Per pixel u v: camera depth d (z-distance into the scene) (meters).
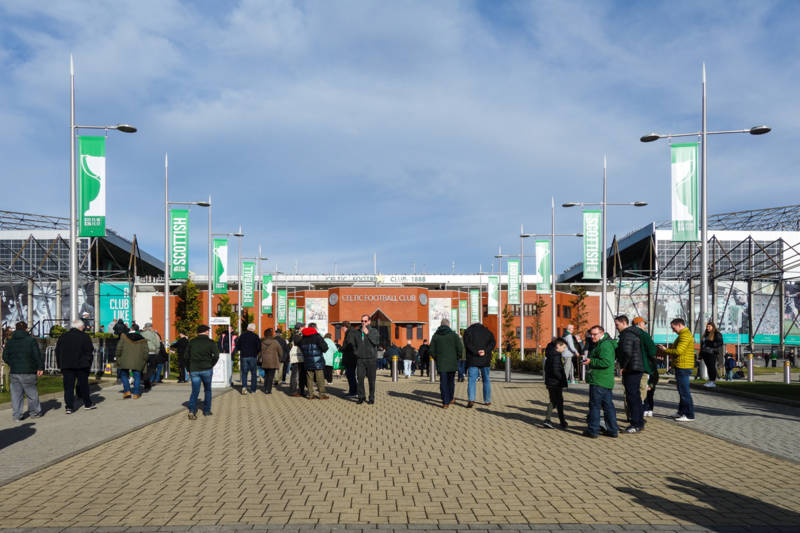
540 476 7.05
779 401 13.93
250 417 12.05
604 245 32.06
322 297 69.38
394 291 67.19
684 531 5.14
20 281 53.97
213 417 12.07
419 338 68.44
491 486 6.57
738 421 11.30
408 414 12.46
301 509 5.67
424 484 6.64
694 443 9.17
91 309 60.81
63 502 5.92
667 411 12.86
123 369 15.54
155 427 10.75
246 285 50.78
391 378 25.98
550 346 10.66
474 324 13.81
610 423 9.69
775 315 60.78
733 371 26.39
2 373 15.50
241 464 7.63
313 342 15.43
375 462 7.76
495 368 38.97
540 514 5.58
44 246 63.34
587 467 7.52
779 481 6.84
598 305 69.50
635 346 10.05
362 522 5.29
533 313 65.50
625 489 6.48
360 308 66.88
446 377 13.52
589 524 5.29
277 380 20.33
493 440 9.38
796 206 63.88
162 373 23.52
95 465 7.59
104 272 63.78
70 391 12.66
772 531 5.14
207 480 6.80
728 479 6.93
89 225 18.02
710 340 17.69
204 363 12.05
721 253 64.88
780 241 46.16
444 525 5.22
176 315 41.97
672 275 65.69
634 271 52.28
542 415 12.30
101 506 5.77
